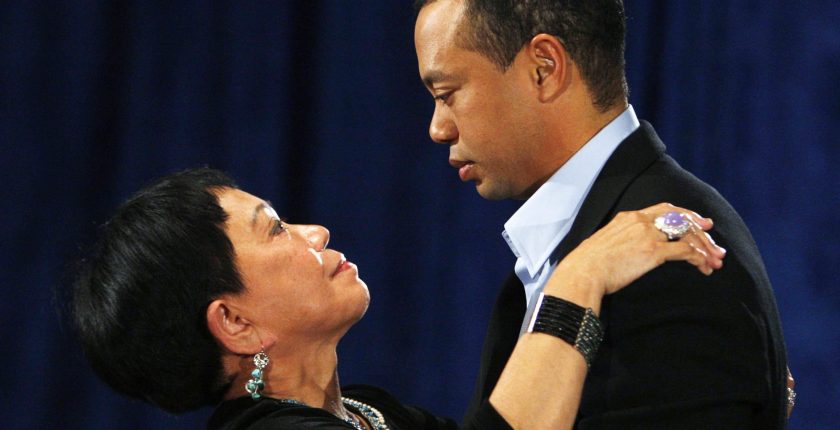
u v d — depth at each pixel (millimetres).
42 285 9398
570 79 4758
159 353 5172
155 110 9531
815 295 10586
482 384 5391
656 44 10195
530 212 5016
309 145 9781
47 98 9414
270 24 9688
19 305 9375
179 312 5141
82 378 9484
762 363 4371
